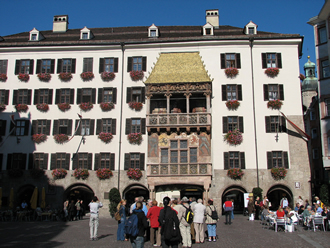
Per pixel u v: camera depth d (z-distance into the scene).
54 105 36.69
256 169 33.56
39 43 37.78
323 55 33.31
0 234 20.12
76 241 17.22
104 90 36.62
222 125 34.62
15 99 37.25
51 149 35.66
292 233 19.84
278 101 34.72
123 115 35.66
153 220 16.02
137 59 37.19
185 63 35.62
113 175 34.44
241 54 36.25
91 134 35.53
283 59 35.94
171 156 33.44
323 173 42.53
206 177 32.38
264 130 34.38
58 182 34.91
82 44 37.50
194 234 17.36
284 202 30.92
